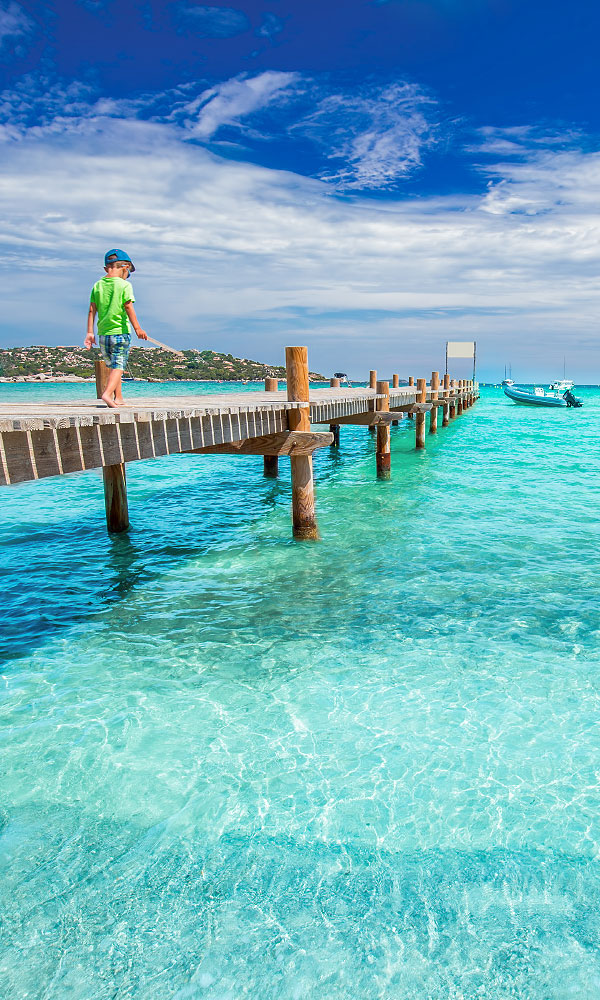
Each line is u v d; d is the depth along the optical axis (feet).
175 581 23.11
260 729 13.34
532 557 25.26
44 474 12.54
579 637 17.76
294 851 9.90
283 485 44.93
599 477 46.21
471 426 101.45
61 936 8.44
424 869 9.54
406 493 39.63
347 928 8.58
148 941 8.39
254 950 8.27
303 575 23.50
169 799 11.10
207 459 62.95
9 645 17.66
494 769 11.93
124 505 30.68
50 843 10.04
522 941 8.38
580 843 10.03
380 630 18.42
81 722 13.61
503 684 15.16
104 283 19.81
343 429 94.07
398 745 12.71
